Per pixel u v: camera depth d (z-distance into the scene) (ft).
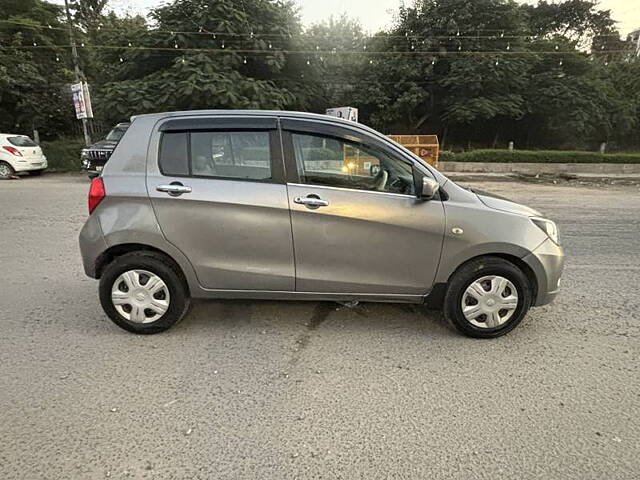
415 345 11.76
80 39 75.15
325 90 80.53
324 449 7.84
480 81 72.28
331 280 11.80
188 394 9.46
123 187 11.67
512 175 62.80
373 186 11.68
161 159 11.77
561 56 80.07
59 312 13.67
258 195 11.46
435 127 85.61
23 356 10.96
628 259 19.99
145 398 9.30
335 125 11.73
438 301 12.03
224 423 8.54
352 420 8.66
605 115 78.23
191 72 57.00
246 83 59.00
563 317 13.64
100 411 8.84
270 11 67.31
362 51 82.69
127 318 12.03
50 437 8.05
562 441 8.10
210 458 7.59
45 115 68.54
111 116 58.75
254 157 11.64
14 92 66.23
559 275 12.01
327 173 11.67
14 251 20.48
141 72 65.72
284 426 8.46
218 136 11.69
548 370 10.58
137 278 11.89
